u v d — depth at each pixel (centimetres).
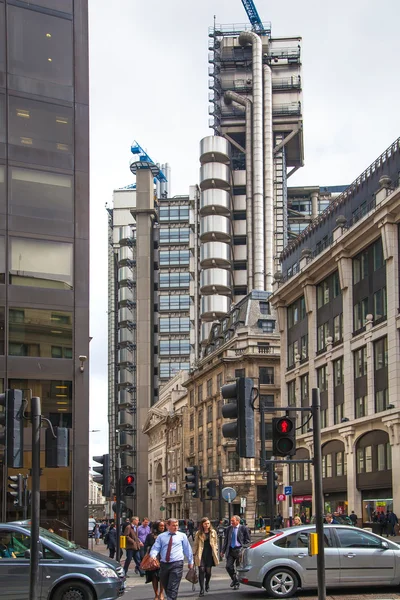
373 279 4819
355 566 1792
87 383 3406
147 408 14175
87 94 3641
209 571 1998
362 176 5238
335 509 5225
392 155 4838
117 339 16650
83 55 3659
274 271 12669
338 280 5356
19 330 3338
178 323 14462
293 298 6134
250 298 8650
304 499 5722
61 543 1634
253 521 7556
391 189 4628
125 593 2061
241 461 7794
